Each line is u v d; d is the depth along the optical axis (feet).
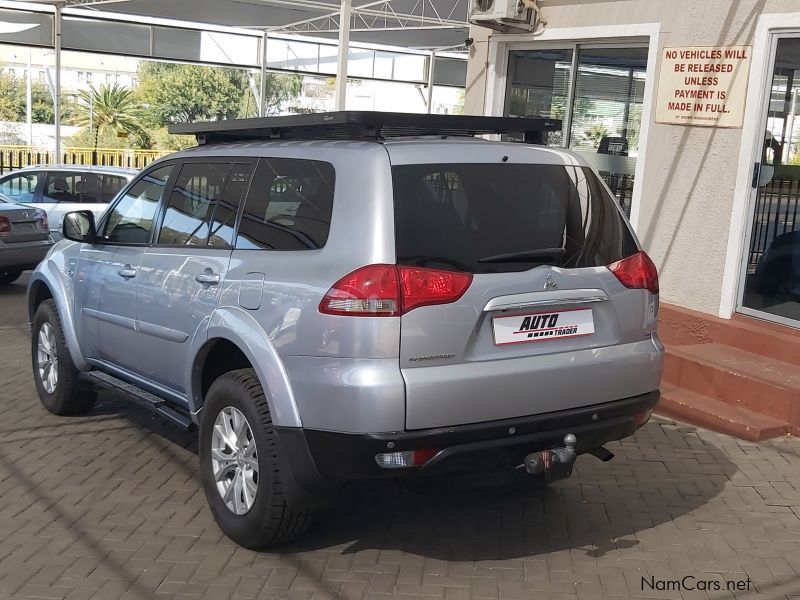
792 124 21.95
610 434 13.58
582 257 13.32
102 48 65.26
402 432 11.78
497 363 12.41
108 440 19.33
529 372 12.53
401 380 11.74
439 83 82.79
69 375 20.12
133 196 18.10
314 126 13.99
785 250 22.20
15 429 19.95
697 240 24.31
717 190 23.75
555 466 12.67
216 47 70.03
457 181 12.75
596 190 14.10
